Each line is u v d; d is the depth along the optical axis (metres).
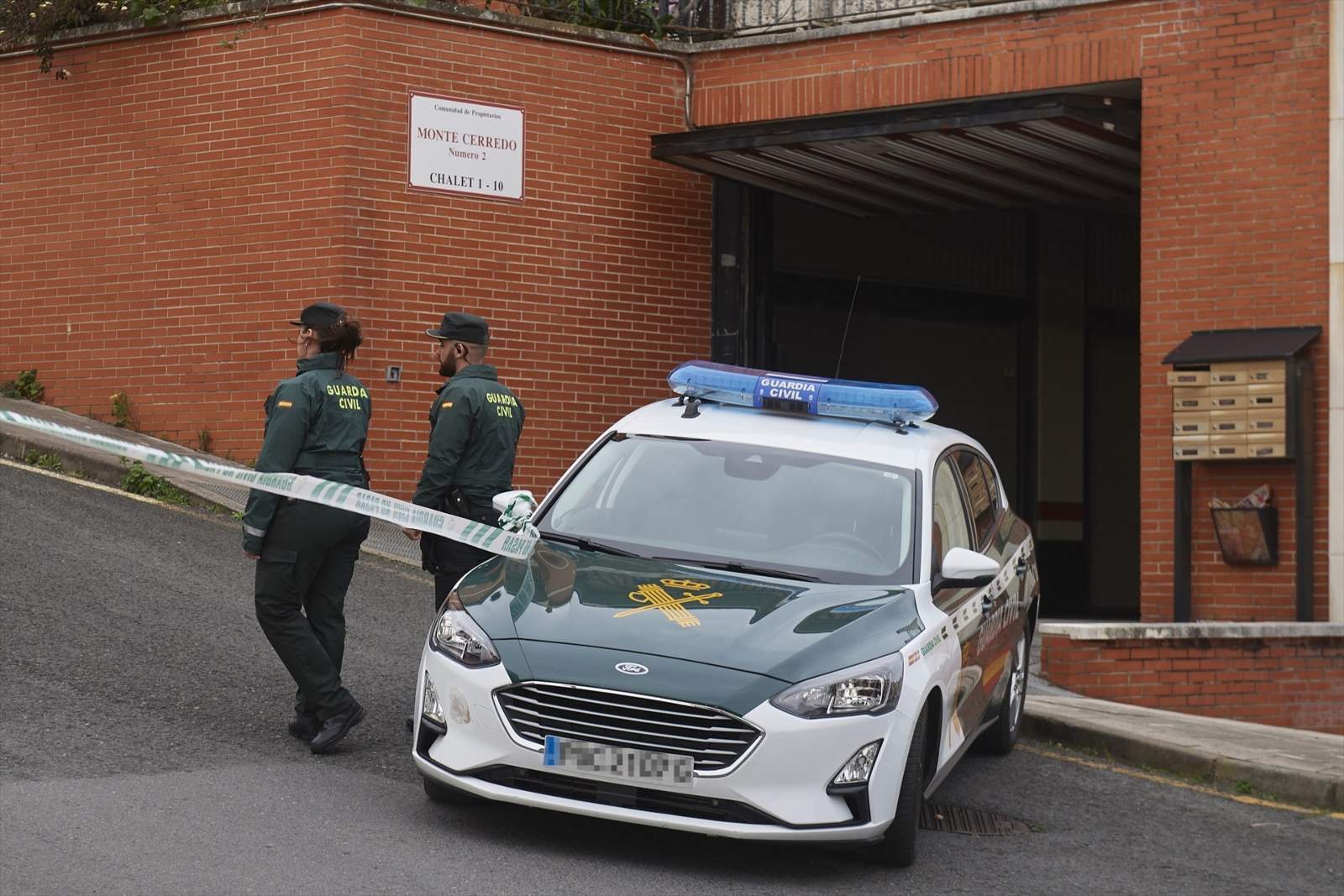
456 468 7.11
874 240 16.33
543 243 13.53
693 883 5.45
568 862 5.52
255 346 13.05
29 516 10.93
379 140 12.84
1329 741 9.32
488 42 13.27
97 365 13.83
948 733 6.39
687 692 5.35
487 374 7.27
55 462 12.88
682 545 6.57
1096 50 12.20
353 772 6.48
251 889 4.88
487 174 13.27
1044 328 17.72
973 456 8.04
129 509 11.74
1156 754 8.52
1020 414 17.67
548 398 13.58
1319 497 11.27
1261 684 10.43
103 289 13.78
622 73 13.84
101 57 13.74
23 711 6.77
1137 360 18.53
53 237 14.03
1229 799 7.99
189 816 5.59
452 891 5.05
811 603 5.98
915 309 16.72
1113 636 10.33
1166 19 11.94
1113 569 18.23
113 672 7.60
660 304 14.14
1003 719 8.20
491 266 13.30
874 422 7.47
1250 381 11.18
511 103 13.37
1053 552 17.80
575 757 5.39
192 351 13.34
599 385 13.82
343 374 7.02
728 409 7.57
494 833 5.79
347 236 12.70
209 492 12.35
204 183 13.30
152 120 13.52
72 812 5.50
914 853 5.89
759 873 5.67
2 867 4.87
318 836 5.51
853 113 13.26
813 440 7.12
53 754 6.21
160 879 4.90
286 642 6.66
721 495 6.80
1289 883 6.56
